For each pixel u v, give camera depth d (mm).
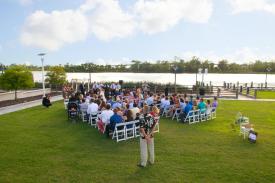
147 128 7742
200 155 8906
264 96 28391
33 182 6848
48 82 33406
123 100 15891
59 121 14109
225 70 105875
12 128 12469
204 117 15039
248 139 10805
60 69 33188
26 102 21156
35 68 80125
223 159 8539
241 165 8047
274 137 11234
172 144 10156
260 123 14219
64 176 7207
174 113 15125
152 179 7051
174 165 8016
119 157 8680
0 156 8688
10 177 7125
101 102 14094
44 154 8914
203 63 99125
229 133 11859
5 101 21219
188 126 13312
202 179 7059
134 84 32000
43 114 16047
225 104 21844
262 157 8758
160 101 16609
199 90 28781
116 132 10445
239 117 13906
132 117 11531
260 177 7215
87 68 55375
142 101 16188
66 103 17797
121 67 96938
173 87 30047
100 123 11664
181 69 93750
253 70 106625
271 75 102438
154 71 96062
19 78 22266
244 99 25562
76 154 8945
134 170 7629
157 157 8695
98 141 10469
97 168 7766
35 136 11109
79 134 11492
